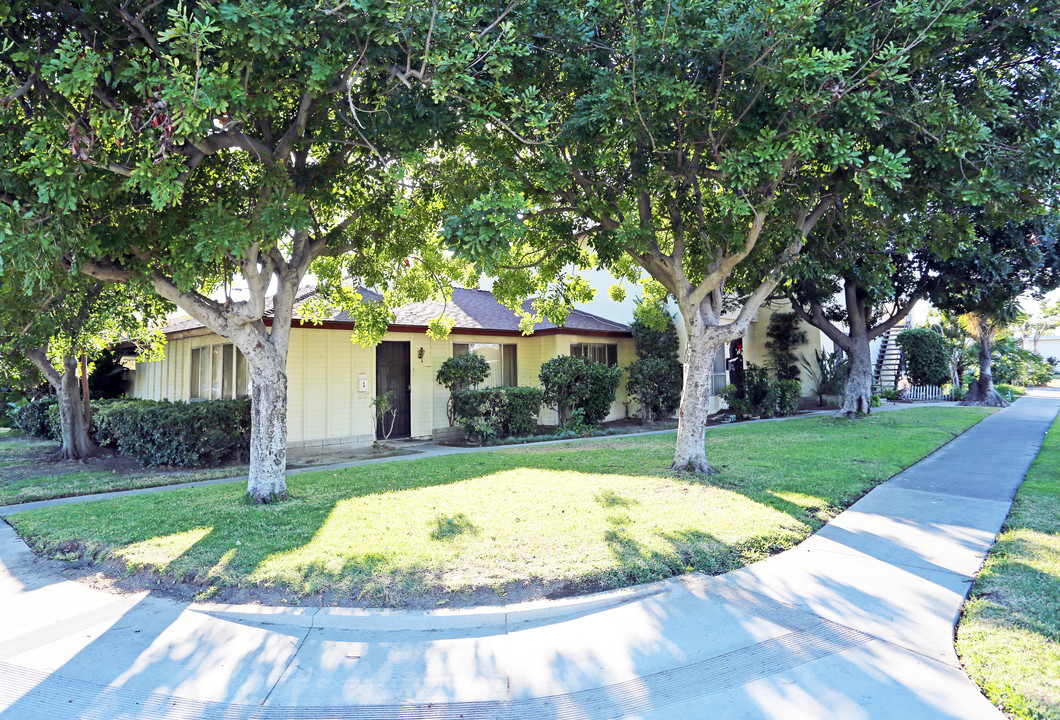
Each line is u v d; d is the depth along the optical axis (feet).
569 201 27.35
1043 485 24.53
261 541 17.31
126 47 17.56
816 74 18.19
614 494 22.53
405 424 46.19
